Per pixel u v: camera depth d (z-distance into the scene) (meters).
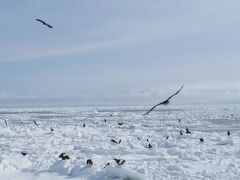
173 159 14.66
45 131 30.50
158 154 16.39
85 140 23.14
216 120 52.34
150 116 67.12
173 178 10.88
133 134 28.34
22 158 13.52
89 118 61.62
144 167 12.23
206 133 27.84
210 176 11.19
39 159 14.09
